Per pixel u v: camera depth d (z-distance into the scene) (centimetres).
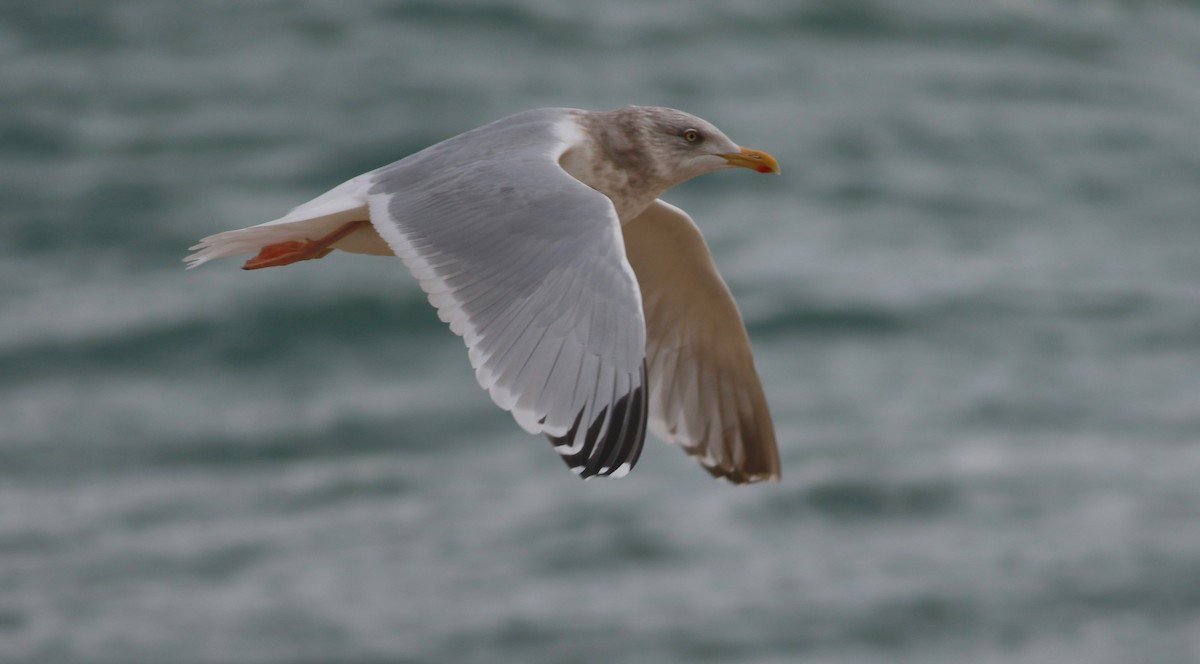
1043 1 3475
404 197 645
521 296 565
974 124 2838
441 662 1398
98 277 2178
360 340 2019
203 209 2358
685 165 792
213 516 1638
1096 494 1673
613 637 1429
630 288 561
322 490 1689
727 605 1481
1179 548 1563
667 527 1616
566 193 607
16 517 1638
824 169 2609
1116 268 2297
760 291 2181
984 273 2259
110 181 2452
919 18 3319
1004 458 1753
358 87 2823
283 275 2180
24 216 2338
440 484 1692
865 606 1486
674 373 814
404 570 1534
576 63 2975
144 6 3212
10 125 2639
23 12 3153
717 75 2973
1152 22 3409
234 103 2755
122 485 1705
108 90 2808
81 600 1502
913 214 2473
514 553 1566
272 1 3231
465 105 2741
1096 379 1948
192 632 1441
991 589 1509
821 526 1627
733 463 817
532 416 536
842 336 2059
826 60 3100
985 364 1989
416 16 3164
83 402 1873
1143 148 2777
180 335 2020
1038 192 2577
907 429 1825
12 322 2052
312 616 1467
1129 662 1400
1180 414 1856
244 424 1820
